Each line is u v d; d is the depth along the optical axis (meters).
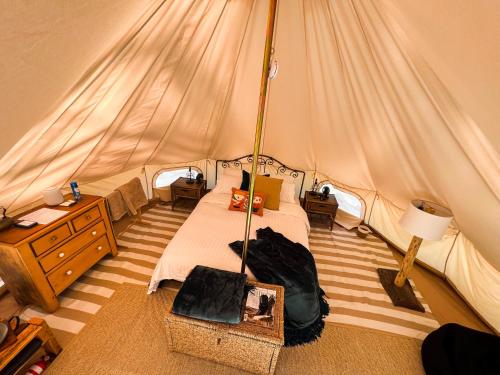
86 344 1.65
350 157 2.72
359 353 1.72
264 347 1.36
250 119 2.89
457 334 1.62
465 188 1.47
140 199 3.12
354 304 2.14
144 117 1.94
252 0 1.50
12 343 1.23
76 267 2.05
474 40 0.79
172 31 1.31
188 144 3.02
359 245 3.06
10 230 1.69
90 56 0.99
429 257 2.65
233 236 2.26
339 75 1.87
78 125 1.43
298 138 2.97
